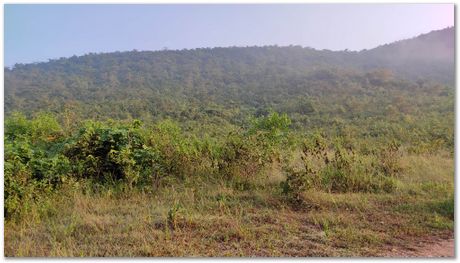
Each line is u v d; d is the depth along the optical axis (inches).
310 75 2768.2
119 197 192.4
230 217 165.2
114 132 219.3
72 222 156.8
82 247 137.8
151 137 226.4
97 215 167.8
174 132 252.5
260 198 189.9
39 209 166.4
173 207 168.1
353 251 137.5
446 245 144.3
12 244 140.6
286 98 2165.4
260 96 2262.6
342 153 249.1
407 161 264.4
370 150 304.2
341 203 186.1
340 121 1301.7
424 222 164.6
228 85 2802.7
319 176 206.4
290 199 187.5
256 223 161.3
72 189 186.2
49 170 192.7
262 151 232.8
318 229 156.9
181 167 221.9
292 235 149.6
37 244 141.6
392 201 191.6
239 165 221.0
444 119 1100.5
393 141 287.0
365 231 153.8
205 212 172.7
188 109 1428.4
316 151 250.1
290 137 295.1
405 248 141.4
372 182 215.2
